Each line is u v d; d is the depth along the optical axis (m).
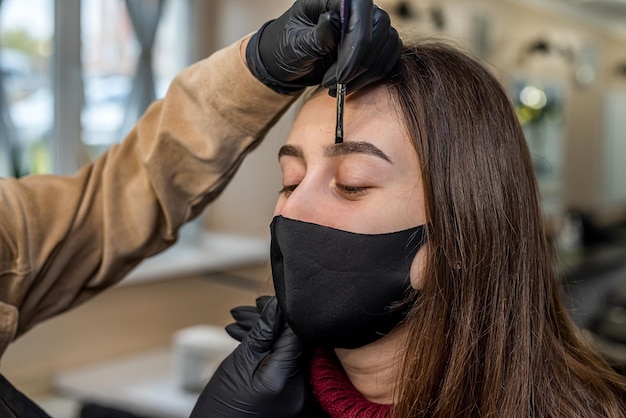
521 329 0.73
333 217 0.69
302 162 0.73
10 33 2.01
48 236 0.78
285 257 0.70
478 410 0.71
